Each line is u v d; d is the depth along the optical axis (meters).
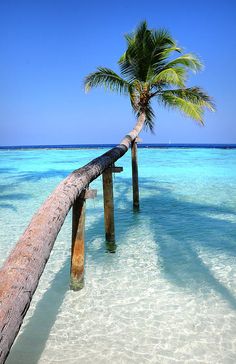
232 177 19.66
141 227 8.57
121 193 14.20
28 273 1.81
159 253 6.57
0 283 1.63
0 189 15.72
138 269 5.76
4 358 1.30
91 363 3.37
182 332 3.87
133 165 10.39
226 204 11.38
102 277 5.44
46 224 2.48
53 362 3.40
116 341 3.74
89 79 11.34
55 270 5.83
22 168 29.28
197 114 9.83
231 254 6.44
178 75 10.44
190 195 13.37
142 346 3.63
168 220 9.28
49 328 4.02
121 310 4.39
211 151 65.31
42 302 4.66
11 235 7.99
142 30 10.90
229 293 4.80
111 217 6.70
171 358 3.42
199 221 9.11
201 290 4.91
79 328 4.02
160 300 4.62
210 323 4.04
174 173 22.28
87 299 4.71
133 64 11.66
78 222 4.73
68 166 31.88
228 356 3.44
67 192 3.41
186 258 6.27
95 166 4.96
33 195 13.90
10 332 1.40
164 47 11.57
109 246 6.75
